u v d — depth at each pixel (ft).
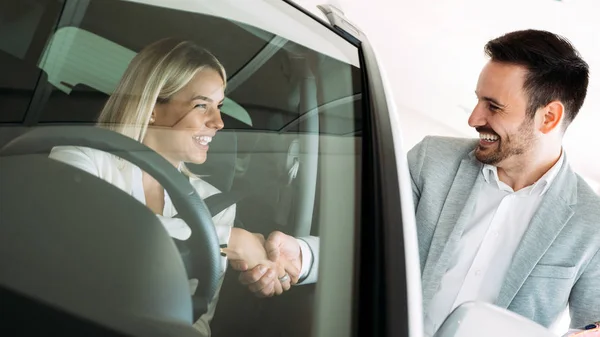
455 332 2.07
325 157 2.46
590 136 9.13
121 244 1.72
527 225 4.14
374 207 2.23
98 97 2.42
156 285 1.69
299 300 1.99
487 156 4.10
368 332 1.85
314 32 3.24
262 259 2.06
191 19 2.88
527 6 8.59
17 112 2.22
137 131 2.27
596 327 3.23
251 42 2.90
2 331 1.43
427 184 4.47
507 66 3.90
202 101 2.47
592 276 4.02
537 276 4.02
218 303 1.89
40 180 1.78
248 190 2.27
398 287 1.98
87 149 2.02
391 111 2.81
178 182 2.05
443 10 8.53
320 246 2.16
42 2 2.69
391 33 8.55
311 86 2.81
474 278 4.19
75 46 2.66
